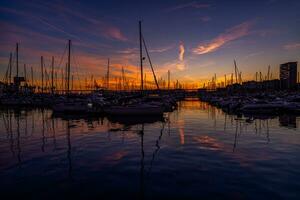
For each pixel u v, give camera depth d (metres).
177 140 17.30
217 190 8.29
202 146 15.23
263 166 10.88
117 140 17.41
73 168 10.85
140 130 22.19
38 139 17.92
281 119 30.14
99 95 54.72
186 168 10.73
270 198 7.65
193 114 39.09
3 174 10.04
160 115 33.41
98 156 12.96
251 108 39.06
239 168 10.63
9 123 27.80
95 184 8.94
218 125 25.31
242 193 8.03
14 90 72.44
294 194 7.92
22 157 12.73
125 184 8.92
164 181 9.19
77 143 16.41
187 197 7.79
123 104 34.19
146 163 11.62
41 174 10.03
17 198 7.83
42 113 41.88
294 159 11.99
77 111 39.59
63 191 8.34
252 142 16.28
